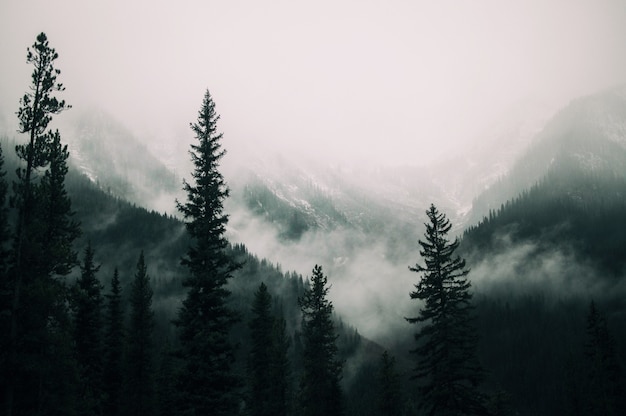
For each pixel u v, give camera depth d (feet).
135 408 159.12
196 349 83.25
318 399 141.28
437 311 111.34
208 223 86.63
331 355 146.92
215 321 87.61
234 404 84.69
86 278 137.39
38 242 84.28
